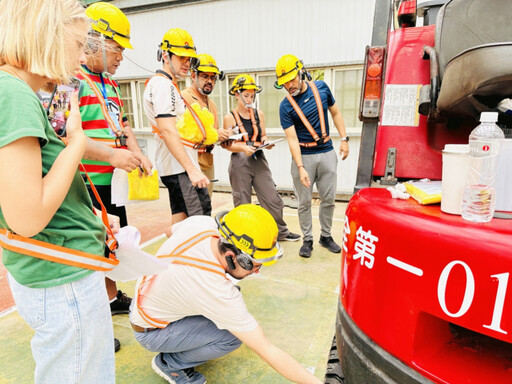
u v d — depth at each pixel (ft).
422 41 5.59
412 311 2.87
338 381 4.41
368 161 5.23
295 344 6.46
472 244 2.45
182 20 19.71
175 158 7.61
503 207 2.92
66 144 3.08
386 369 3.12
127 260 3.83
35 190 2.47
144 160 6.86
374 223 3.22
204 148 9.05
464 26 4.74
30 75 2.79
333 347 5.20
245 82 10.69
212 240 4.55
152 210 16.90
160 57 7.38
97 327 3.24
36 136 2.47
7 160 2.37
